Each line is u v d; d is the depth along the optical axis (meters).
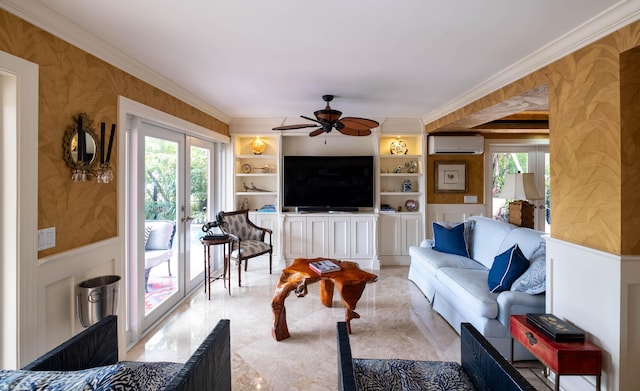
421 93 3.50
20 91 1.60
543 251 2.51
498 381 1.33
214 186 4.66
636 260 1.71
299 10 1.79
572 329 1.89
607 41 1.83
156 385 1.39
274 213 5.05
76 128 1.98
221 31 2.04
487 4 1.74
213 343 1.43
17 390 0.92
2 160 1.60
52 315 1.82
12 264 1.59
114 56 2.29
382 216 5.05
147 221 2.98
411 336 2.81
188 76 2.91
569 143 2.12
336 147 5.27
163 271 3.29
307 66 2.67
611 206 1.80
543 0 1.69
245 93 3.49
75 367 1.39
